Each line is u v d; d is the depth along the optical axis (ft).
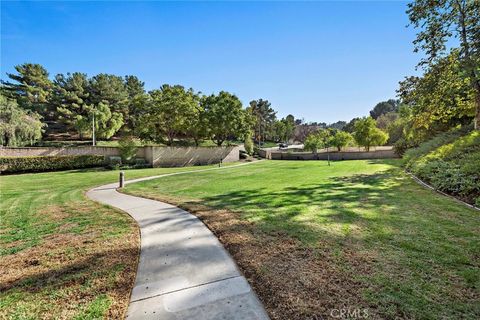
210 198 22.31
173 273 8.86
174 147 76.54
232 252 10.43
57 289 8.03
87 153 72.28
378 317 6.03
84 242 12.30
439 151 33.14
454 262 8.68
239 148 101.91
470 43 29.09
